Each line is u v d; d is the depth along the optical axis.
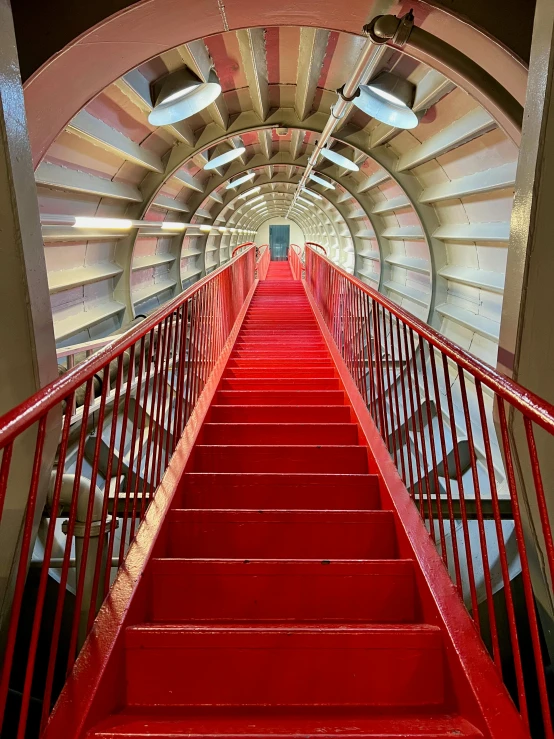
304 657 1.74
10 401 1.91
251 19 2.95
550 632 2.37
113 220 4.66
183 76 4.51
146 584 2.07
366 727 1.47
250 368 5.05
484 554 1.70
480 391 1.66
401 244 9.13
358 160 8.05
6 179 1.72
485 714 1.44
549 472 2.02
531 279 1.93
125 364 5.24
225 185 10.31
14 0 2.54
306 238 28.77
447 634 1.72
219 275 5.18
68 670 1.58
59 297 5.75
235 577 2.12
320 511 2.52
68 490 2.57
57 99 2.90
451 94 4.48
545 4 1.80
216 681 1.73
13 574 2.00
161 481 2.75
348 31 3.20
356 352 4.24
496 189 4.77
